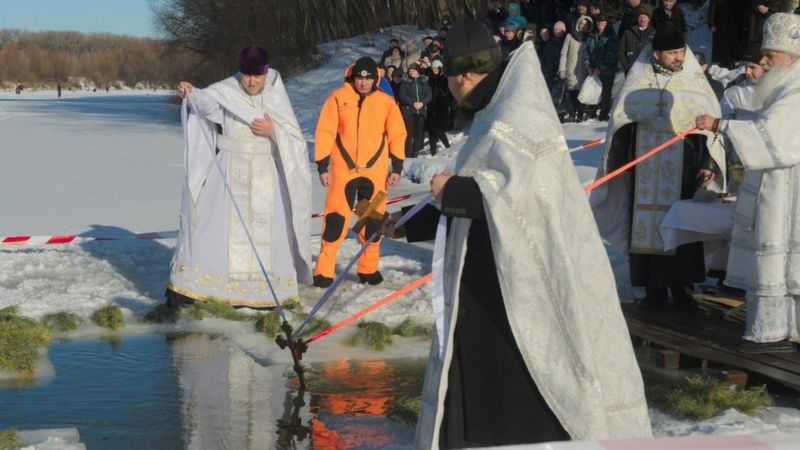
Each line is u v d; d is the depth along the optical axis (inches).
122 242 412.8
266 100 301.7
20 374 239.3
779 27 231.9
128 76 6087.6
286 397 222.2
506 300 131.7
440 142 823.7
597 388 131.4
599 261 136.3
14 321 267.9
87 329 283.9
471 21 141.2
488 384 134.3
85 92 5551.2
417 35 1423.5
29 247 409.4
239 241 300.4
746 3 764.0
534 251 131.0
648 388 221.1
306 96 1304.1
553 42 799.7
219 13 1594.5
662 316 285.7
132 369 245.0
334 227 331.9
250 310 302.0
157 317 291.7
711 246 300.5
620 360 137.1
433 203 149.6
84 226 475.8
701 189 287.4
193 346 267.0
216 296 298.2
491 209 129.0
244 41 1573.6
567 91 793.6
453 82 142.3
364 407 214.8
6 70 5861.2
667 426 195.2
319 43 1510.8
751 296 242.1
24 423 203.9
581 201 135.5
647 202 287.7
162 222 492.4
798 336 238.4
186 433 198.1
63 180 686.5
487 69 140.1
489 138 133.0
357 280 345.1
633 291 325.7
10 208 539.8
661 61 287.4
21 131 1250.0
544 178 130.5
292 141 302.0
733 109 287.3
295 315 291.4
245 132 300.5
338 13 1504.7
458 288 134.4
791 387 217.5
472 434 134.9
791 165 229.9
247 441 193.3
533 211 130.9
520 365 133.7
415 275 355.3
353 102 331.6
